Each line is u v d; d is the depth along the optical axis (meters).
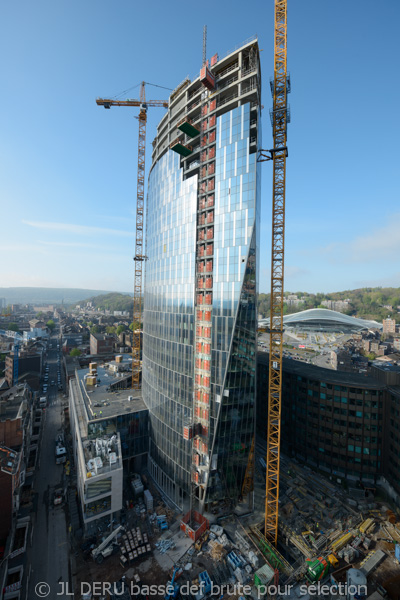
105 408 89.88
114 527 62.91
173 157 84.00
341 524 63.19
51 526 63.69
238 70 68.62
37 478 81.56
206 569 52.69
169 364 79.38
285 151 65.38
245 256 65.00
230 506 68.38
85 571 52.72
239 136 67.69
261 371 104.94
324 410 85.56
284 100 65.44
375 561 53.69
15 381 148.88
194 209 74.62
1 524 57.81
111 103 139.62
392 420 74.81
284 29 65.50
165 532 62.00
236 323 65.12
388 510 69.12
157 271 89.69
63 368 191.25
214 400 66.62
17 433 79.06
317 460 86.50
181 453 72.62
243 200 66.38
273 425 62.72
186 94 81.50
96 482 60.97
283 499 71.81
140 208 141.50
